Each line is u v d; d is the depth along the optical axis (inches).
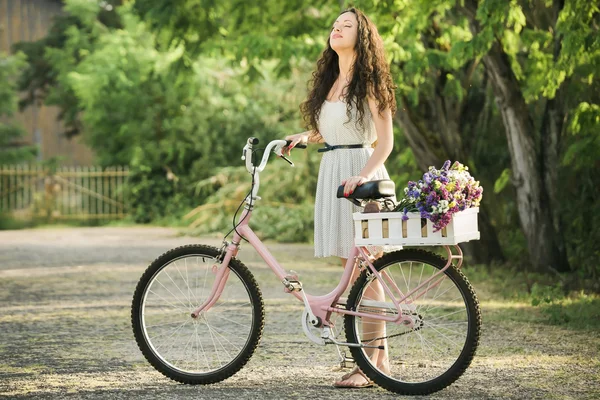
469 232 241.1
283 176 988.6
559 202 599.2
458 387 253.1
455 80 632.4
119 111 1354.6
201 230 1014.4
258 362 292.8
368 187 240.5
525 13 588.4
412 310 247.1
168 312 410.9
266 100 1262.3
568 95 574.2
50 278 582.6
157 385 259.6
